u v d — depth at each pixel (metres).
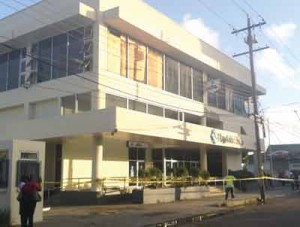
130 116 27.39
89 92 29.20
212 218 19.83
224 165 45.34
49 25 30.50
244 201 27.97
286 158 76.19
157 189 27.52
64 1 29.77
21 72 33.38
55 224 16.84
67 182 30.05
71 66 30.41
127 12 29.86
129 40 32.19
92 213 20.91
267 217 19.64
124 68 31.42
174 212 21.67
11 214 16.20
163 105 35.31
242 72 47.50
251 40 31.62
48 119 29.34
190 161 42.81
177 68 38.00
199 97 41.09
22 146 16.88
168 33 34.41
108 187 28.75
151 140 32.94
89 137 29.05
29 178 14.98
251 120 50.38
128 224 17.34
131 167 35.12
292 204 27.11
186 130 33.19
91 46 29.48
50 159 31.33
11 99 33.62
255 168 46.88
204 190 32.22
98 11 29.58
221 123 44.75
